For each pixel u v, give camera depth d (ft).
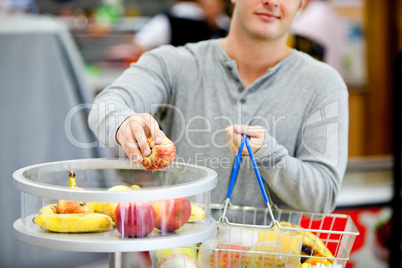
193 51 5.98
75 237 3.54
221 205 5.41
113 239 3.50
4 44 9.32
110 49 18.81
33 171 4.10
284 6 5.32
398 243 10.54
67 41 10.05
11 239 8.05
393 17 16.03
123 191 3.45
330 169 5.41
